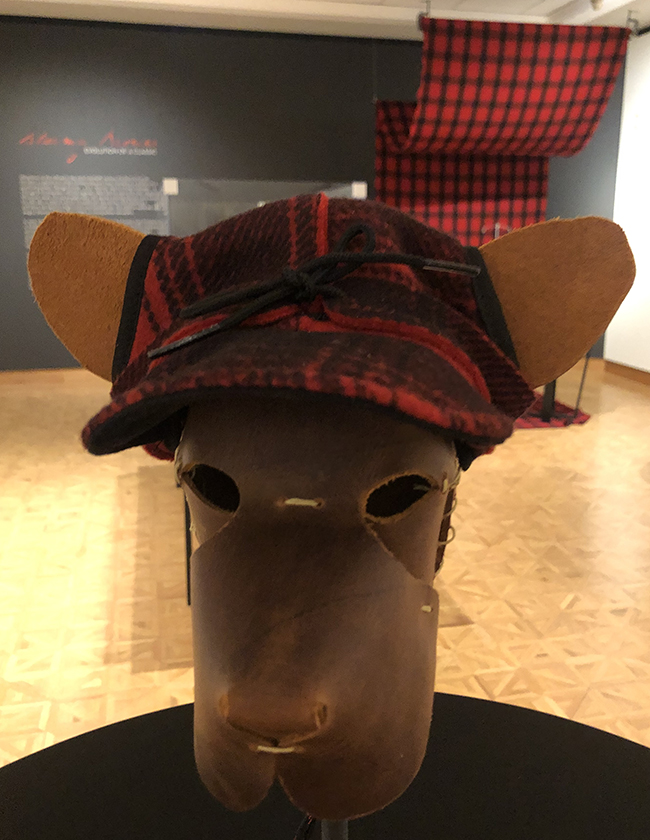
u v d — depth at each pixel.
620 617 1.61
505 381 0.52
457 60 2.25
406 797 0.85
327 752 0.43
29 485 2.36
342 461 0.44
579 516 2.12
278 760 0.44
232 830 0.81
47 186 3.57
